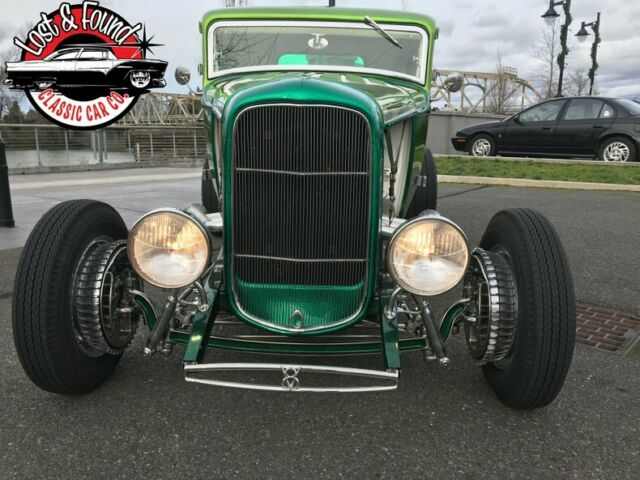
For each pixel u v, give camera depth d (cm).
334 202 234
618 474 209
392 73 384
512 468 213
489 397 264
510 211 264
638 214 691
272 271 245
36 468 209
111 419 242
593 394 266
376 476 208
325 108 224
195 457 218
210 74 392
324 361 297
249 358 301
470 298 255
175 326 257
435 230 225
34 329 231
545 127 1134
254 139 229
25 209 750
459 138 1260
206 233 230
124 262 265
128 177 1266
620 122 1052
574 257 495
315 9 383
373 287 246
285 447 225
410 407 255
